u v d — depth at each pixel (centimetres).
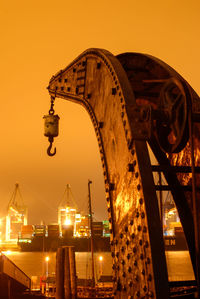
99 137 425
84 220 10669
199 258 259
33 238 10581
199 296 253
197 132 345
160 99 343
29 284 2933
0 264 1844
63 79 571
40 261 9575
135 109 331
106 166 402
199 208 339
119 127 353
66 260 871
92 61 477
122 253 331
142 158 299
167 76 438
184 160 370
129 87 353
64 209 13750
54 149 541
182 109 305
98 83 443
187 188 343
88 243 9831
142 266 277
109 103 392
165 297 246
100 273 7575
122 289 325
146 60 445
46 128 542
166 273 254
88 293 2561
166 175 358
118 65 386
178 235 9419
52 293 2875
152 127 304
